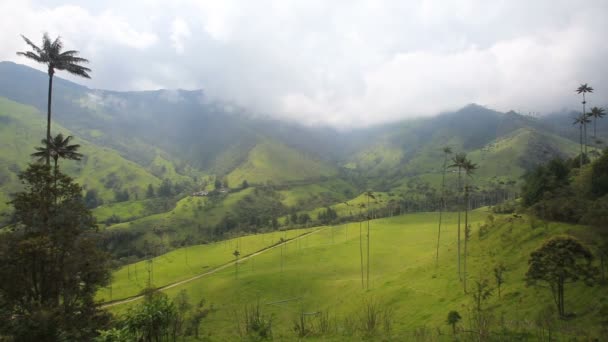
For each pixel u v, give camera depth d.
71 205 30.73
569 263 35.62
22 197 28.44
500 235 65.88
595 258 41.09
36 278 28.17
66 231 28.95
